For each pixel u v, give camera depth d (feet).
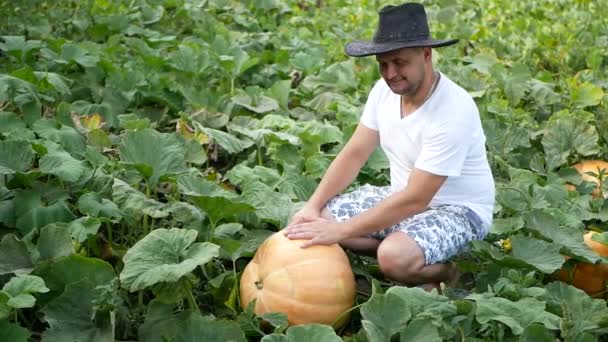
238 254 12.62
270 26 28.71
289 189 15.08
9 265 11.84
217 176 16.08
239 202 12.10
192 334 10.87
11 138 15.29
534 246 12.68
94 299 11.19
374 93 13.20
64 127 16.10
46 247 12.20
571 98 20.62
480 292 12.53
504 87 21.06
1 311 10.31
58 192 13.98
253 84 22.41
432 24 28.48
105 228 14.17
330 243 12.17
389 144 12.90
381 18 11.68
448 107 12.04
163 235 11.46
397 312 10.93
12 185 13.98
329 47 25.80
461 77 21.12
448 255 12.62
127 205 12.89
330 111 19.92
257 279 11.97
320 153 16.67
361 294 13.10
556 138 17.60
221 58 21.36
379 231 13.08
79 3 26.76
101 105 18.16
